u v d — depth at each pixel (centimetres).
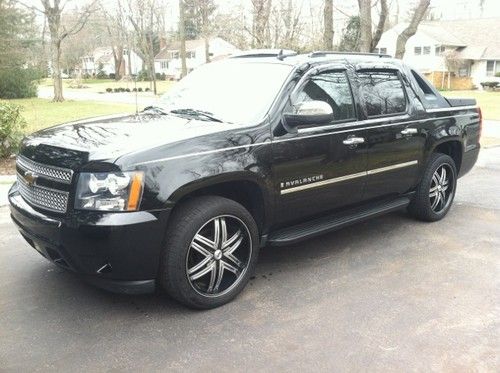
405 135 537
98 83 6456
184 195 368
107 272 355
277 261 492
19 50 3681
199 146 375
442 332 368
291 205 440
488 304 411
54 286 431
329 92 471
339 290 432
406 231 584
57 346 344
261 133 410
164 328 367
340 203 486
